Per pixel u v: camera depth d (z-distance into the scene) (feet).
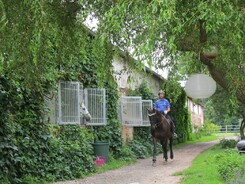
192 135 102.22
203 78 13.30
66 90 36.88
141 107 57.52
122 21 10.75
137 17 10.81
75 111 37.81
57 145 35.04
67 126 37.88
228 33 11.63
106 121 46.03
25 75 18.84
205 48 12.98
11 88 28.45
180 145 78.59
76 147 37.01
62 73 35.86
